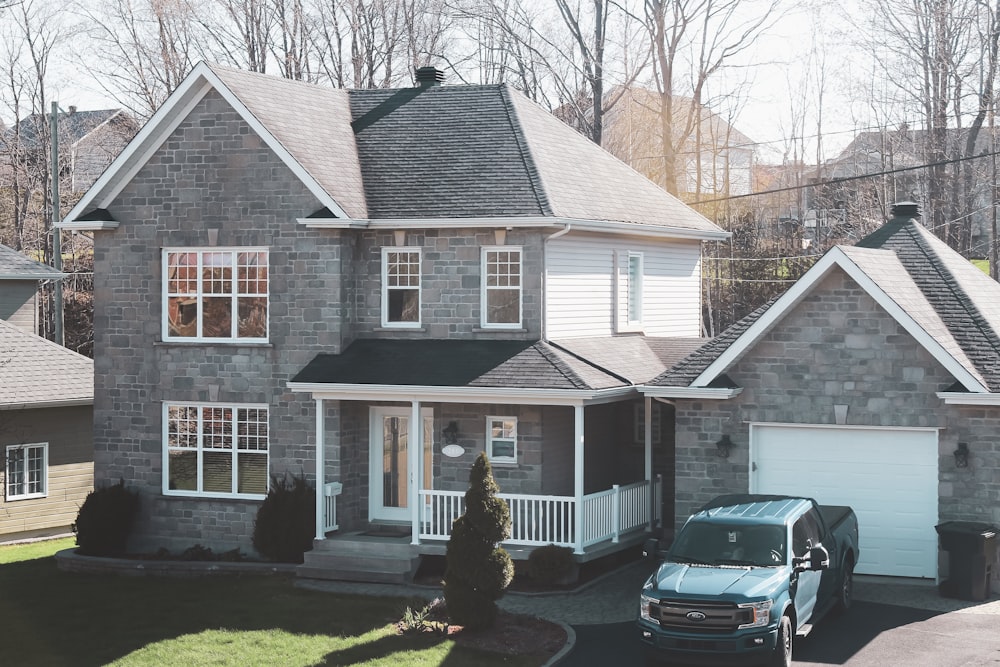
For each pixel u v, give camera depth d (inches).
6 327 1385.3
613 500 1004.6
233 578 1007.6
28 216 2459.4
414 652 763.4
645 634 700.7
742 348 934.4
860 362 917.2
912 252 1011.3
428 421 1061.8
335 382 1008.9
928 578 910.4
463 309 1060.5
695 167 2536.9
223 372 1089.4
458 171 1094.4
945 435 896.3
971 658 712.4
